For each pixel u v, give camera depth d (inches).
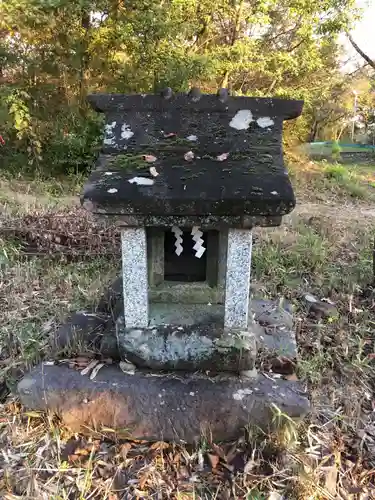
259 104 91.0
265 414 90.0
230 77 339.9
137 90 301.4
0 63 298.8
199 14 305.7
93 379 94.2
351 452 91.8
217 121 90.0
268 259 165.0
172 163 83.7
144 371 96.7
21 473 83.4
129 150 86.7
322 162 426.3
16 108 274.1
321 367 113.6
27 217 189.3
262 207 77.5
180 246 95.0
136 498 80.3
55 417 94.0
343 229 220.7
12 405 97.2
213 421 90.4
